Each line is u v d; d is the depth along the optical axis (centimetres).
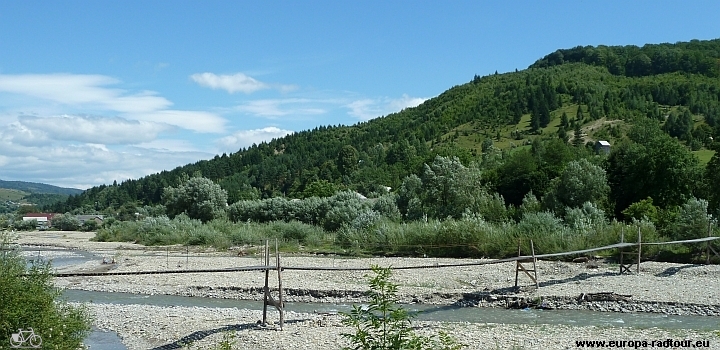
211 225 6084
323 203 6419
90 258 4503
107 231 6619
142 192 15812
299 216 6519
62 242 6362
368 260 3859
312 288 2803
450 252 4125
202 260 4041
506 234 3972
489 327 1944
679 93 15462
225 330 1948
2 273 1359
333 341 1766
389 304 990
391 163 13450
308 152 17362
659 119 13538
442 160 5959
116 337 1923
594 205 4941
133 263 3953
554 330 1891
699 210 3634
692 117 13338
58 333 1370
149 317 2192
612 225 3784
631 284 2705
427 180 5931
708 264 3306
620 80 18088
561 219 4447
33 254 4856
